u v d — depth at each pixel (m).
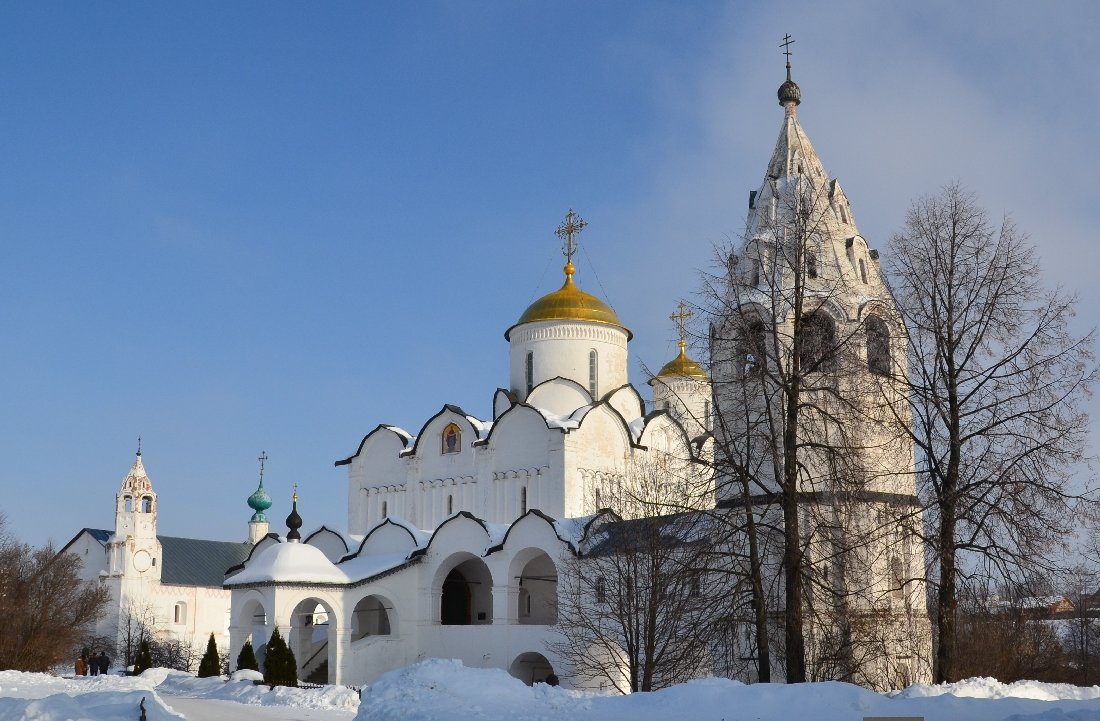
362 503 54.81
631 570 34.97
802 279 28.47
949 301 28.30
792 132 38.62
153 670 45.06
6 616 57.25
